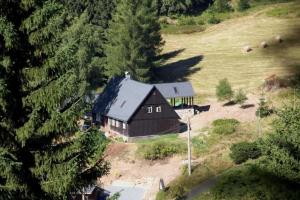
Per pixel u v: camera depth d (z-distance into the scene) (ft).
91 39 255.09
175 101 255.29
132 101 217.56
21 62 55.16
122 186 162.61
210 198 88.69
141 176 168.35
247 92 245.04
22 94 55.52
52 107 54.39
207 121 213.46
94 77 255.70
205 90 274.57
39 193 56.13
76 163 55.21
